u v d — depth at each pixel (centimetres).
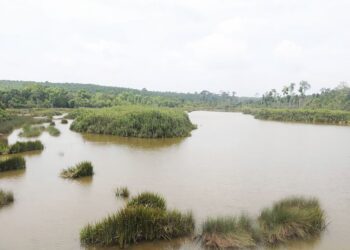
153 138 3488
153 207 1134
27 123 4256
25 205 1306
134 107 4944
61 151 2575
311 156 2550
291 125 5784
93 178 1744
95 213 1223
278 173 1945
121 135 3606
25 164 1981
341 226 1132
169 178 1770
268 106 11850
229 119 7131
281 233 1012
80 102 8444
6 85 13050
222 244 956
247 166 2131
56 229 1076
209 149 2822
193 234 1029
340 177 1869
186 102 13038
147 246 959
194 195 1465
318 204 1225
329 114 6650
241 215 1142
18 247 951
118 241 959
